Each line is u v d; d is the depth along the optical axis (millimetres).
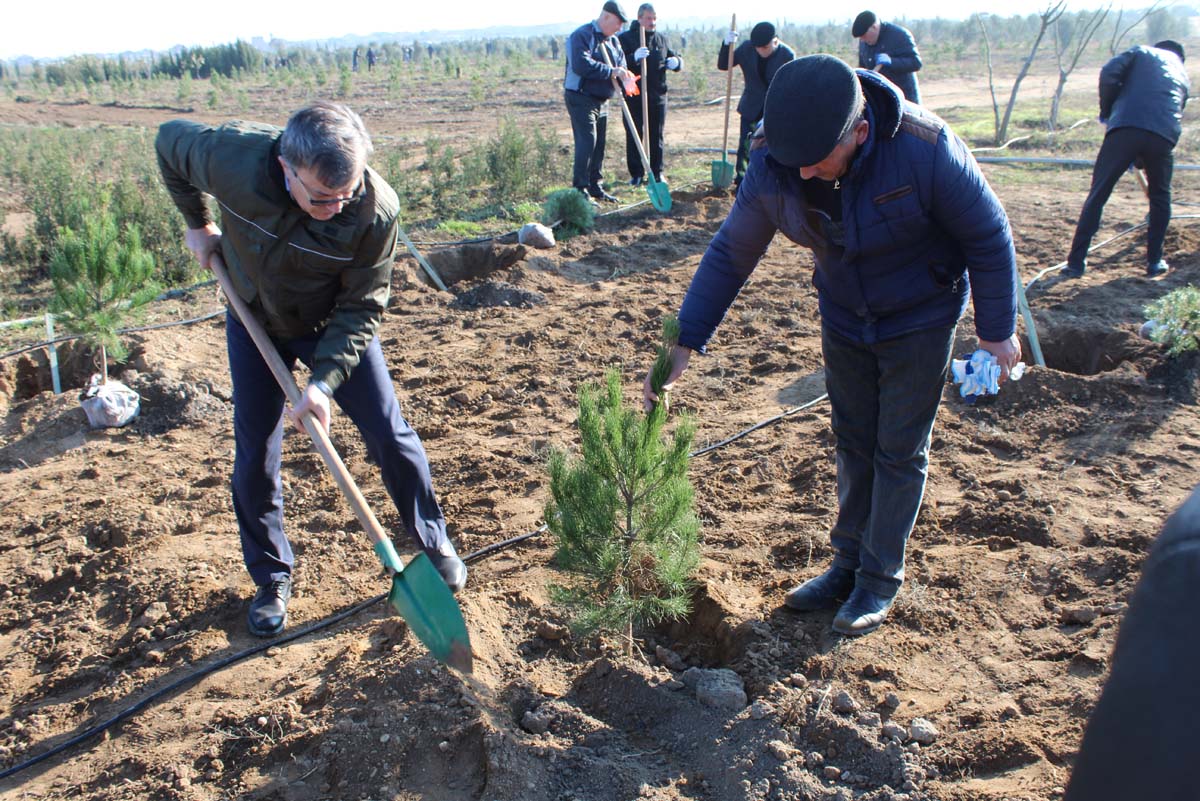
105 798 2984
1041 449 4863
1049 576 3738
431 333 7309
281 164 2975
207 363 6844
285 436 5547
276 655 3666
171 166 3293
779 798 2730
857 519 3574
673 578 3352
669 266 8781
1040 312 6742
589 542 3287
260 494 3736
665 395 3334
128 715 3389
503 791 2820
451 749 2963
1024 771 2768
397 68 41594
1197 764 857
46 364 6922
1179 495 4293
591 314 7531
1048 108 19906
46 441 5762
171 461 5426
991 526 4121
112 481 5195
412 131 21359
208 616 3965
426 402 5988
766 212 3064
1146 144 7117
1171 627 914
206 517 4793
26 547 4586
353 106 28844
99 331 6090
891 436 3244
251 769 3045
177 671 3635
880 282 3033
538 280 8336
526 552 4188
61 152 15414
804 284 8000
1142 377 5410
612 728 3096
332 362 3277
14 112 30906
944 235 2988
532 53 65438
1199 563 913
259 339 3357
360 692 3215
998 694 3107
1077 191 11148
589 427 3270
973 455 4828
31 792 3064
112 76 50406
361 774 2941
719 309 3346
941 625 3486
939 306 3078
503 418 5762
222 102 33312
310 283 3264
